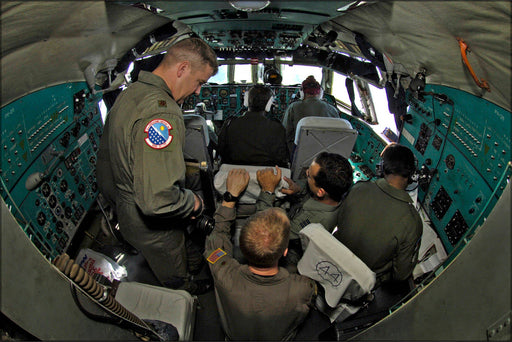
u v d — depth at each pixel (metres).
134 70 3.47
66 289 1.49
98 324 1.50
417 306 1.53
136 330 1.67
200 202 1.91
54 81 2.37
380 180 2.03
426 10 1.43
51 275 1.42
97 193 3.38
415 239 1.94
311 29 3.28
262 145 2.82
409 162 1.91
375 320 2.01
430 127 2.98
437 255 2.59
